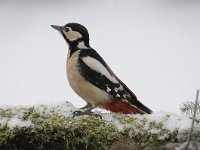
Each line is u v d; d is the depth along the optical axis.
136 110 13.40
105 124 10.81
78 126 10.65
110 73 13.62
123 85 13.73
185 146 9.91
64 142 10.62
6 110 10.97
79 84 13.58
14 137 10.46
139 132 10.71
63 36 14.45
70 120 10.84
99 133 10.67
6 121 10.51
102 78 13.44
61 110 11.57
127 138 10.71
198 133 10.40
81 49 14.02
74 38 14.23
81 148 10.70
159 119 10.95
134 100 13.43
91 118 11.00
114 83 13.49
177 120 10.83
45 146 10.63
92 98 13.56
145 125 10.80
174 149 10.27
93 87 13.44
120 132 10.77
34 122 10.64
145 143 10.61
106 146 10.67
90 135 10.64
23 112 10.83
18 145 10.53
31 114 10.77
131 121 10.95
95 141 10.66
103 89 13.41
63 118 10.88
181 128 10.55
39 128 10.57
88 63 13.54
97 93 13.43
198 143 10.19
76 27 14.24
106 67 13.67
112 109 13.69
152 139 10.59
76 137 10.63
